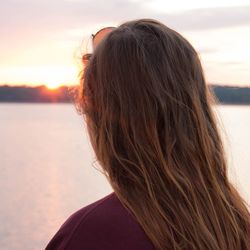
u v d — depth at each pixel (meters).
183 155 1.27
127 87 1.28
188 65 1.33
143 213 1.21
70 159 50.62
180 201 1.24
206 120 1.35
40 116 165.75
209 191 1.29
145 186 1.23
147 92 1.28
